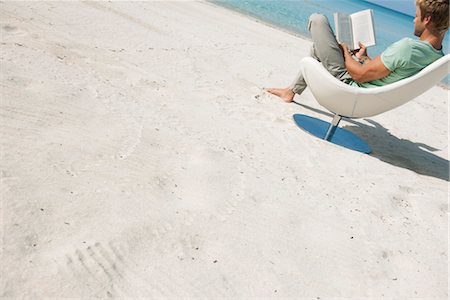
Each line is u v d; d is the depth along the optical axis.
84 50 4.69
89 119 2.99
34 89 3.14
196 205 2.36
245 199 2.56
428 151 4.55
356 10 25.39
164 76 4.61
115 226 2.00
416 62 3.29
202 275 1.88
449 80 9.88
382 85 3.56
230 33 8.27
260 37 8.88
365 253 2.35
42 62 3.79
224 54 6.43
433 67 3.17
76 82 3.58
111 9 7.15
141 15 7.42
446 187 3.53
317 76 3.63
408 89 3.32
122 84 3.95
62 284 1.62
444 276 2.32
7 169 2.14
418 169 3.87
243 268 1.99
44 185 2.12
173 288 1.77
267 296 1.87
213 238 2.13
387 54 3.35
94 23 5.99
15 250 1.69
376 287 2.10
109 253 1.84
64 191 2.13
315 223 2.51
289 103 4.80
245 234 2.23
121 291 1.68
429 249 2.54
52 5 6.21
